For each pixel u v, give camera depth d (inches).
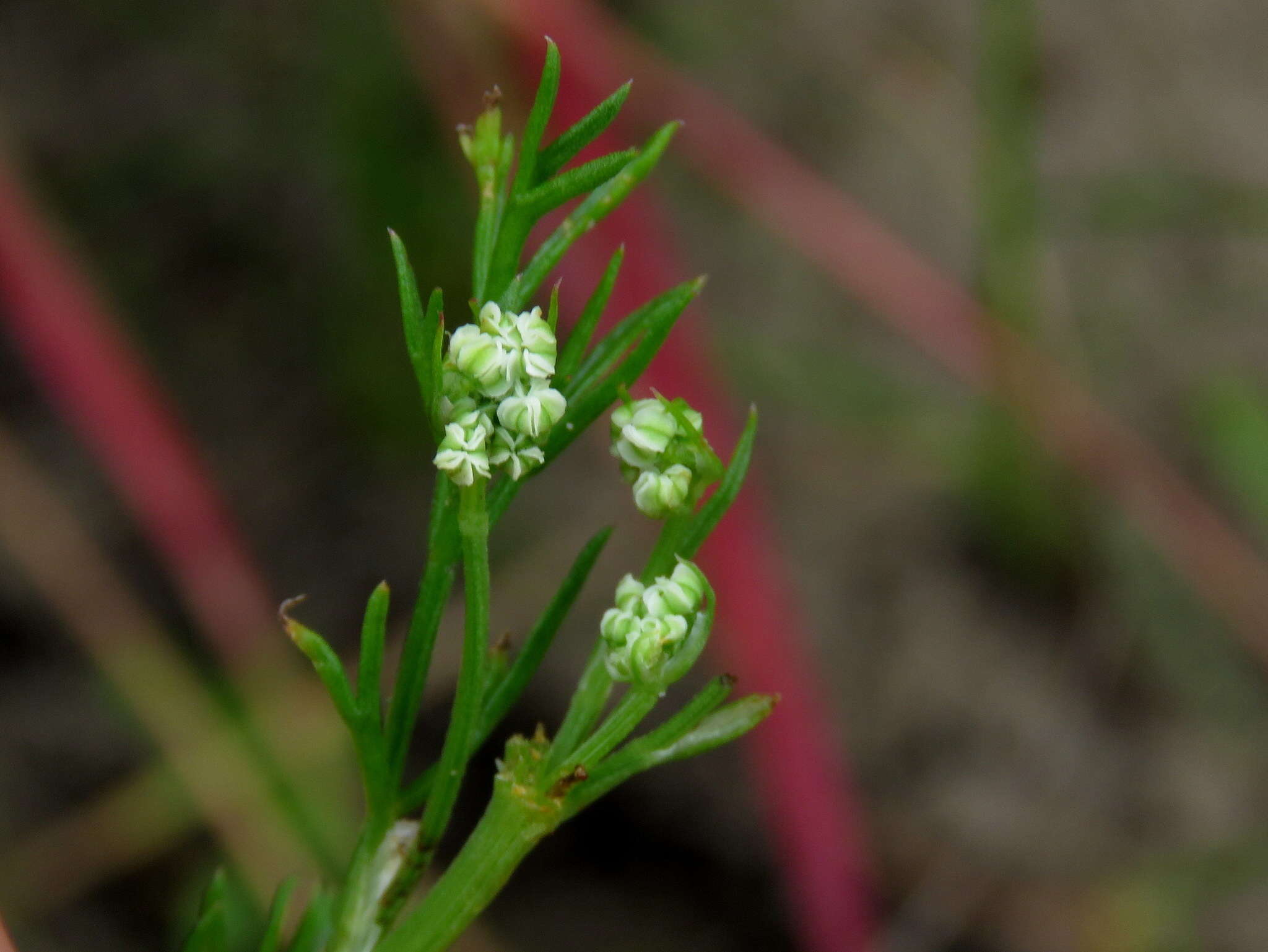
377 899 3.2
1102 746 8.1
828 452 8.6
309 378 8.7
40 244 6.8
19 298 6.7
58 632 8.0
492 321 3.0
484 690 3.3
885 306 7.9
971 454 8.4
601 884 8.0
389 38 7.7
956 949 7.7
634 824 8.0
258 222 8.9
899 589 8.4
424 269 7.9
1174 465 8.6
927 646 8.3
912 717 8.1
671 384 6.4
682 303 3.2
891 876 7.8
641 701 3.0
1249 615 8.0
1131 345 8.9
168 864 7.3
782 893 7.8
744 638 6.5
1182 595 8.2
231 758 6.7
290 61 8.8
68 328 6.8
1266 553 8.2
